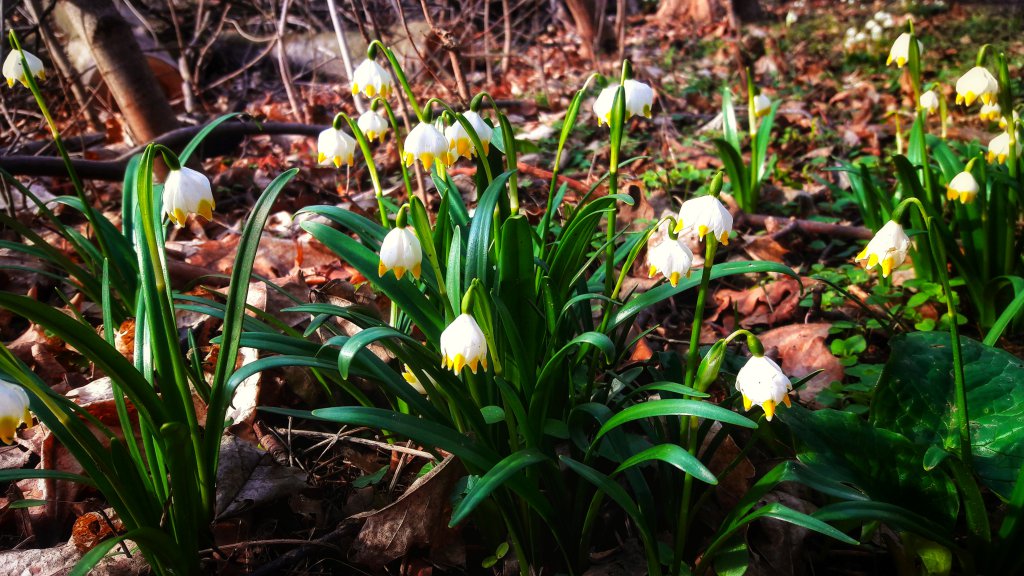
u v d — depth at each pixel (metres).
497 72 1.66
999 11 2.16
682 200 0.93
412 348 0.39
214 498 0.44
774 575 0.44
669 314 0.72
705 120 1.30
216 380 0.41
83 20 0.91
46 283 0.74
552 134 1.16
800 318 0.71
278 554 0.47
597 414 0.42
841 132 1.21
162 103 0.98
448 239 0.48
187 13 1.71
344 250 0.46
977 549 0.41
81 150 1.12
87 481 0.39
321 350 0.43
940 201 0.72
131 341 0.59
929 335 0.48
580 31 1.68
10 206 0.78
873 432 0.43
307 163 1.10
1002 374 0.46
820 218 0.90
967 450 0.42
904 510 0.39
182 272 0.70
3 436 0.31
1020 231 0.72
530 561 0.45
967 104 0.64
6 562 0.46
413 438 0.38
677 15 2.44
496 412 0.43
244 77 1.64
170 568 0.43
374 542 0.46
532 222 0.83
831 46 1.94
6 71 0.51
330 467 0.54
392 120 0.50
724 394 0.55
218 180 1.01
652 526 0.42
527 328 0.45
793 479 0.38
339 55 1.64
